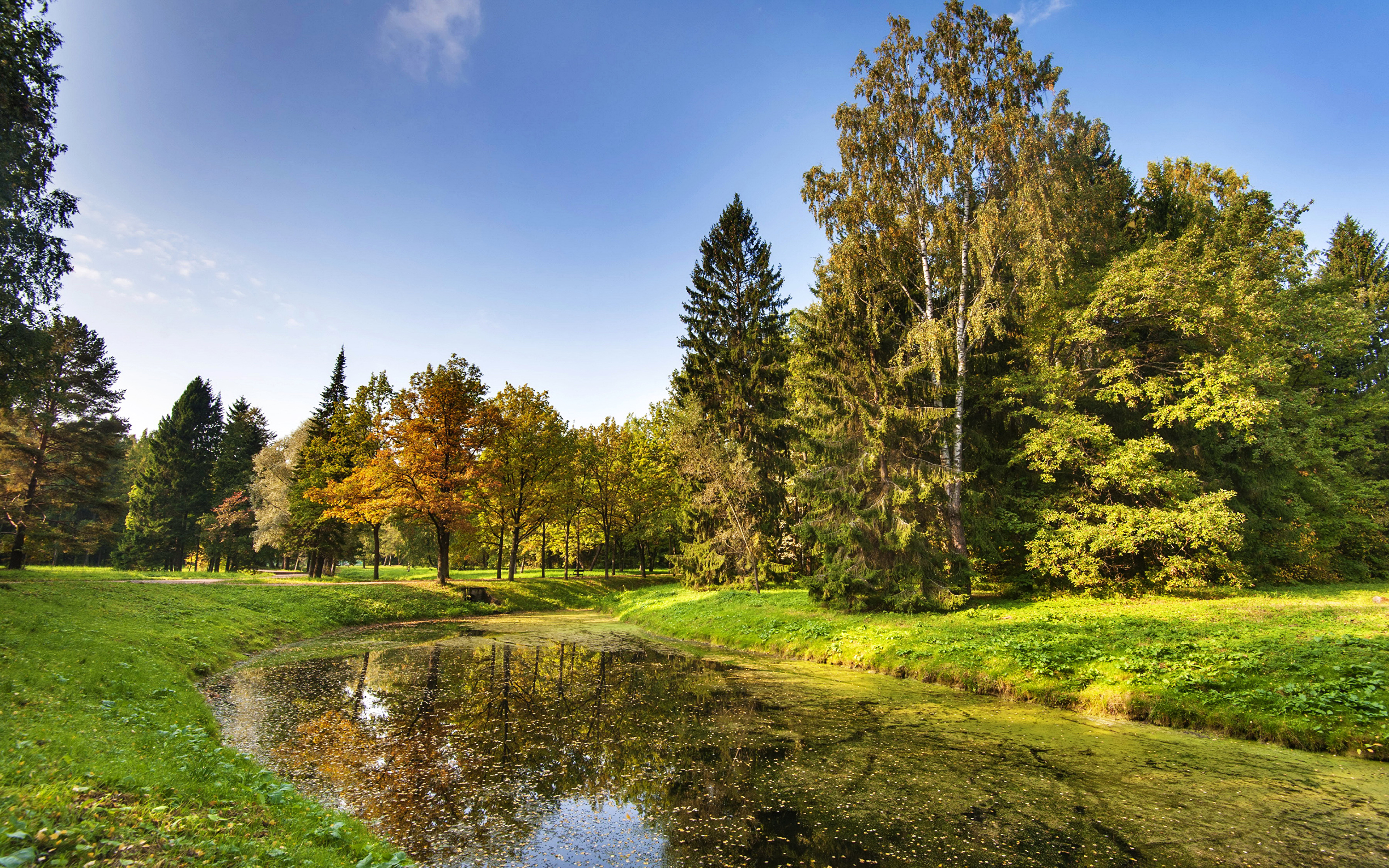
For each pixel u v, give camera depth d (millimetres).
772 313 36125
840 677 14867
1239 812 6789
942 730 10203
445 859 5828
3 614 12195
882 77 21375
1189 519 18141
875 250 21500
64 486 32188
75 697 8469
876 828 6555
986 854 5941
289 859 4441
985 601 20938
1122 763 8430
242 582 29859
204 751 7484
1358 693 9102
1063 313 21047
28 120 13891
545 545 49469
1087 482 21453
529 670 16219
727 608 24656
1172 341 21766
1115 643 13070
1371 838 6105
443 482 34125
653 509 47719
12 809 3902
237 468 65875
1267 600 17641
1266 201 27516
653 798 7438
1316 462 24047
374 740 9773
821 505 21594
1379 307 33500
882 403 20547
